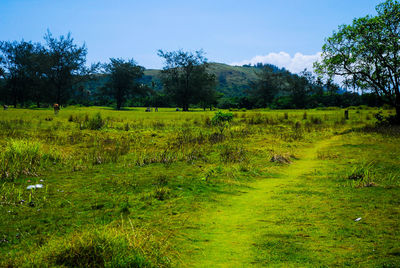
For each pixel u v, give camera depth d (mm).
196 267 2887
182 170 7711
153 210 4641
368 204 4586
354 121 24406
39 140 11109
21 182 6066
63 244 3105
